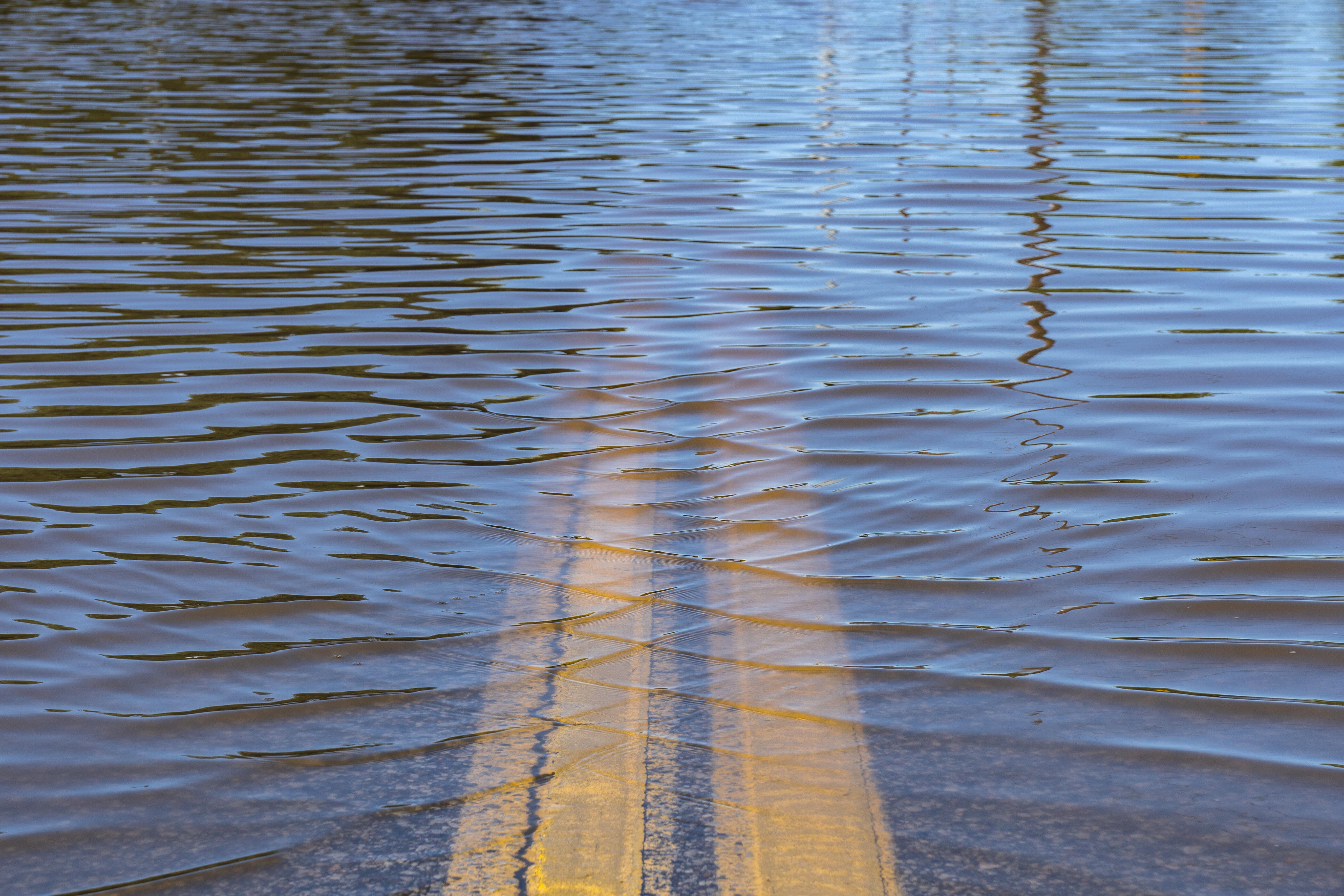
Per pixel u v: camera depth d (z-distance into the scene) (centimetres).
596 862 173
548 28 1739
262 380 384
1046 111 980
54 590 250
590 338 430
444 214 636
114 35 1529
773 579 258
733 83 1174
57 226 597
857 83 1176
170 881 170
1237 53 1396
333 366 398
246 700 214
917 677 221
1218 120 920
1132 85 1135
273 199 668
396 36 1594
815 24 1825
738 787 189
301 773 193
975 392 371
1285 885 168
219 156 789
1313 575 254
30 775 193
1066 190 686
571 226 608
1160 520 282
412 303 475
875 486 304
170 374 389
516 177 734
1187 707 210
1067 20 1872
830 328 439
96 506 291
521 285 500
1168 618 239
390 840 178
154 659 226
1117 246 557
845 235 586
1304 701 211
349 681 220
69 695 214
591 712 210
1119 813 183
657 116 969
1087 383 378
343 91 1094
